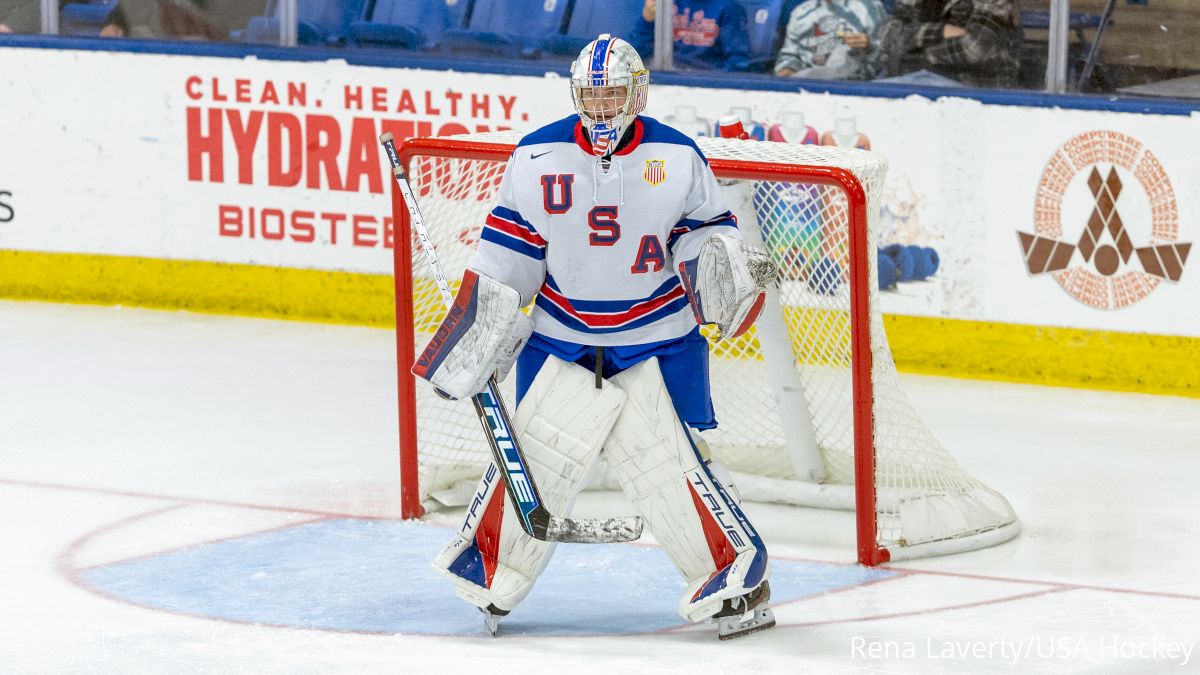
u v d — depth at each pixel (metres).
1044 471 12.83
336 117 17.94
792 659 8.55
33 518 11.29
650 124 8.73
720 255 8.34
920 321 16.19
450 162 12.83
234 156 18.38
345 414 14.44
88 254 19.06
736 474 12.04
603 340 8.80
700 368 8.95
